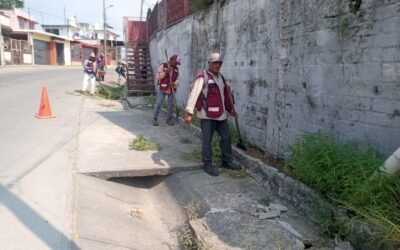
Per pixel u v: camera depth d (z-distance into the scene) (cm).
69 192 468
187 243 391
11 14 4866
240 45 669
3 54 3300
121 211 464
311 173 405
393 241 282
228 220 413
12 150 637
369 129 372
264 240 368
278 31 529
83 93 1585
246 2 636
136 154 651
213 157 620
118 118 1033
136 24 2141
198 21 917
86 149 672
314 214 389
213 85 552
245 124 661
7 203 426
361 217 323
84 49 5519
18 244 346
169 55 1320
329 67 426
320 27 437
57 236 364
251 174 551
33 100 1220
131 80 1703
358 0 377
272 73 553
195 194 492
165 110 1191
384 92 352
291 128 507
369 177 332
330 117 428
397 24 334
